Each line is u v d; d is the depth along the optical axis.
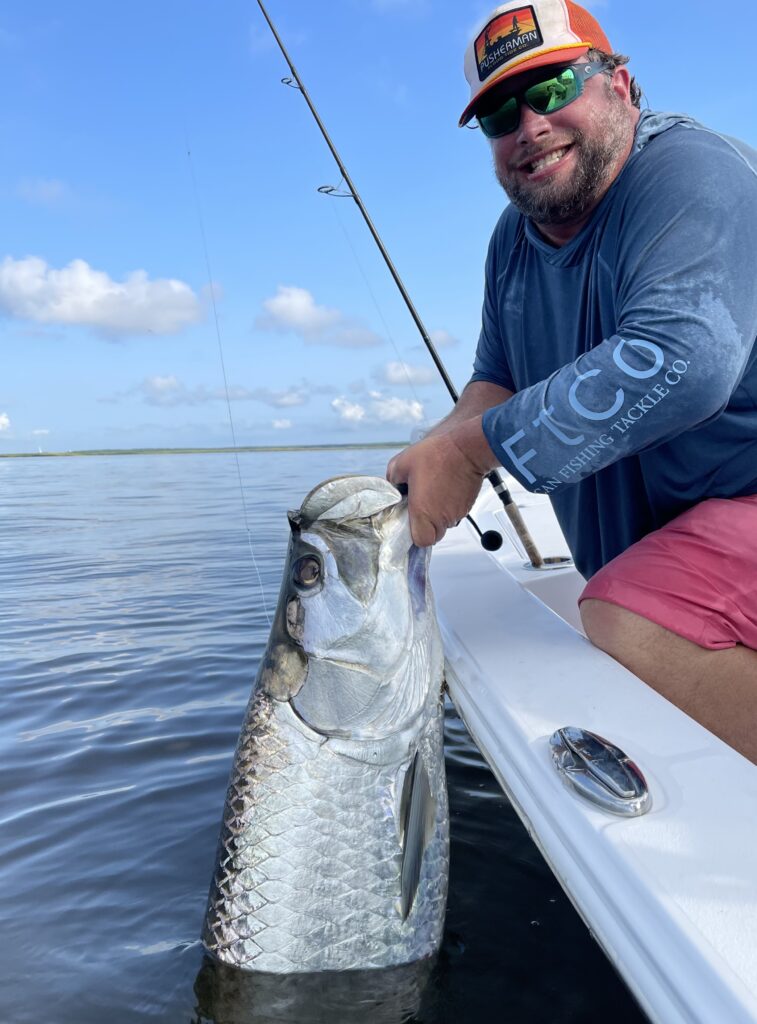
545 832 1.37
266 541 8.81
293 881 1.77
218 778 2.87
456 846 2.32
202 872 2.29
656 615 1.87
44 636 4.96
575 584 3.19
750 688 1.88
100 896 2.18
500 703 1.70
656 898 1.10
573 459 1.65
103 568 7.44
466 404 2.68
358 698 1.78
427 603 1.93
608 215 2.03
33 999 1.78
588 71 1.98
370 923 1.77
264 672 1.88
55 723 3.48
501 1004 1.71
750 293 1.64
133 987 1.82
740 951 1.00
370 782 1.80
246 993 1.76
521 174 2.10
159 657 4.39
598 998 1.72
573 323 2.25
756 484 2.05
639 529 2.31
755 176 1.75
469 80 2.16
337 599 1.79
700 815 1.26
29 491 19.12
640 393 1.58
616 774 1.33
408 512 1.83
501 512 4.16
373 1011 1.72
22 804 2.73
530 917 2.00
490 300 2.67
